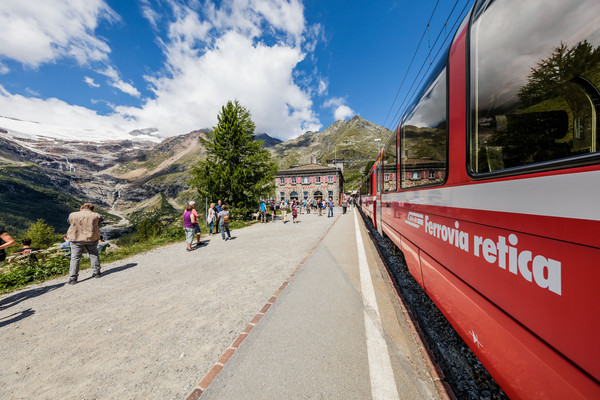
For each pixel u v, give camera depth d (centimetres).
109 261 712
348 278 464
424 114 305
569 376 102
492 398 190
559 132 123
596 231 91
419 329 285
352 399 189
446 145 234
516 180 137
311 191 4281
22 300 436
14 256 645
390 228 567
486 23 169
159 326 320
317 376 214
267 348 256
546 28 128
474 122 182
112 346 281
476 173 180
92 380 228
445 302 237
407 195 398
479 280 175
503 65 153
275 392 198
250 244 855
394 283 437
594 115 110
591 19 110
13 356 272
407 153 396
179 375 228
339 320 309
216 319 329
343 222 1516
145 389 212
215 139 1823
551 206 113
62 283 524
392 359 234
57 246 729
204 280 491
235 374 220
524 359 129
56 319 355
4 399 210
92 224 534
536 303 121
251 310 350
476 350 179
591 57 112
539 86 133
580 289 97
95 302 411
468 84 190
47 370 246
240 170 1762
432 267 277
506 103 152
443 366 229
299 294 393
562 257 106
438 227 257
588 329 93
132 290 457
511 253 140
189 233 804
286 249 746
